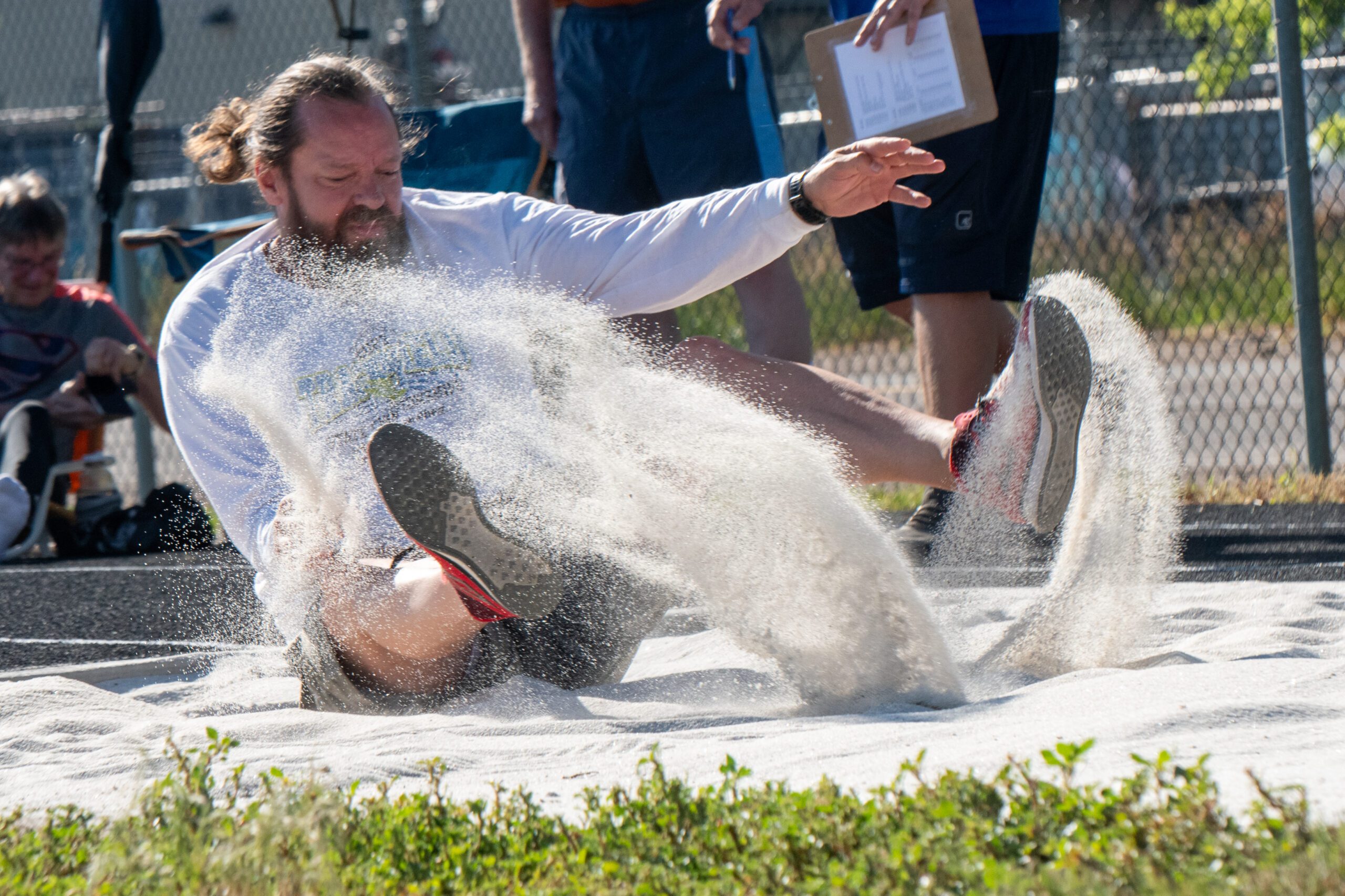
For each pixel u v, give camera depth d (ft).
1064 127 67.31
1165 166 64.75
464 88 50.55
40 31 97.14
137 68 48.73
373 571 18.22
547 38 36.37
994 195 28.53
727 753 14.84
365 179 19.40
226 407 19.38
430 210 20.95
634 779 13.96
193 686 22.18
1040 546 27.89
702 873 9.82
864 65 27.76
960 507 23.63
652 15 33.68
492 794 13.64
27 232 43.14
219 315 19.89
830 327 68.74
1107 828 9.64
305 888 9.67
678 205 20.85
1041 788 10.38
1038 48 28.89
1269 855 8.99
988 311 29.35
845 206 19.63
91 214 68.44
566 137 35.40
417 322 19.63
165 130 78.28
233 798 12.04
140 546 41.19
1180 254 62.59
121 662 24.06
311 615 18.52
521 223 21.07
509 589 16.71
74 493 43.50
